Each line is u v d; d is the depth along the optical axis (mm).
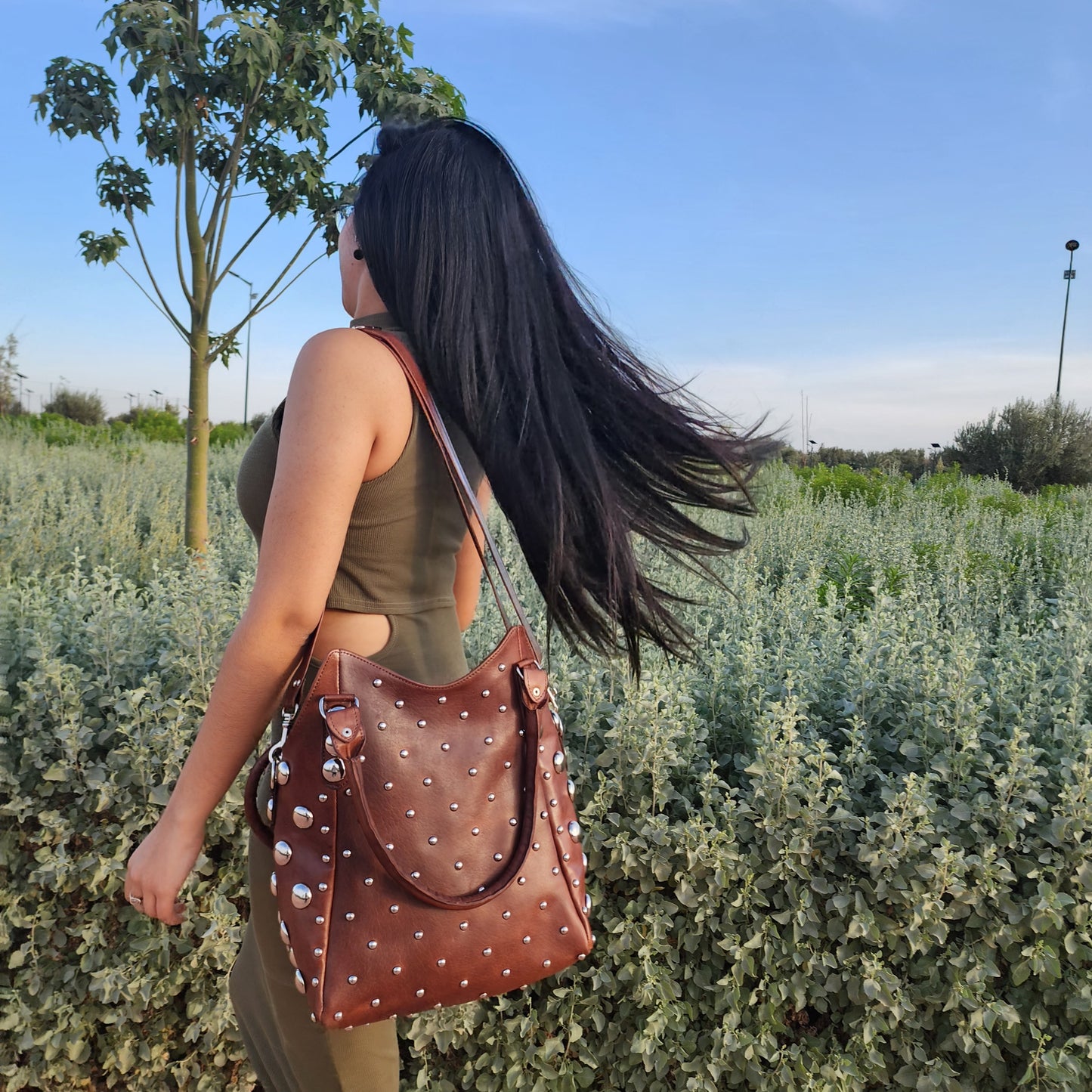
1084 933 1988
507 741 1250
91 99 4555
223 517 6938
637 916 2152
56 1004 2229
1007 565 6344
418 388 1219
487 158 1342
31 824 2312
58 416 16125
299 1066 1333
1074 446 22016
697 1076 2086
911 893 1999
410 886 1132
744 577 4508
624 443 1474
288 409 1165
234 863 2213
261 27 4285
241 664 1119
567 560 1344
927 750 2318
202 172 5082
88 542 5738
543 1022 2176
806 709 2504
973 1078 2039
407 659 1271
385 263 1279
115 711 2361
